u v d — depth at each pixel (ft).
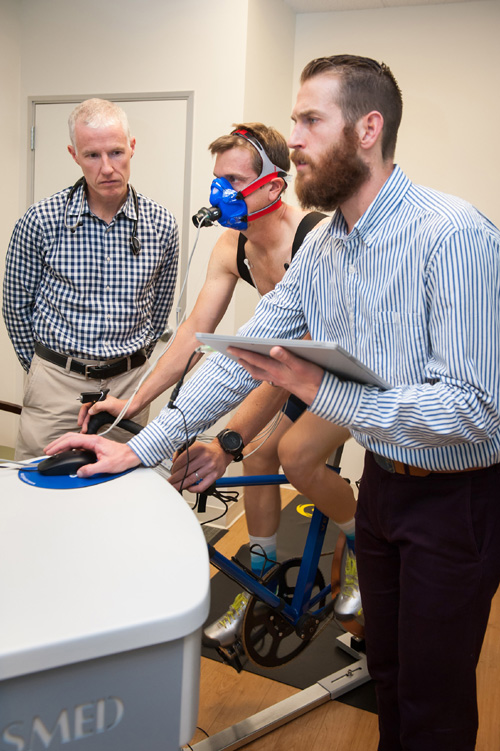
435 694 4.06
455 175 12.02
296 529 11.18
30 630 2.28
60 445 4.18
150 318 8.09
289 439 6.27
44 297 7.27
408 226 3.67
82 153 6.68
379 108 3.62
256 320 4.82
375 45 12.28
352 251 3.95
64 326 7.22
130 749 2.50
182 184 11.36
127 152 6.86
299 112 3.70
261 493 7.35
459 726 4.09
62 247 7.06
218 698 6.56
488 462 3.79
